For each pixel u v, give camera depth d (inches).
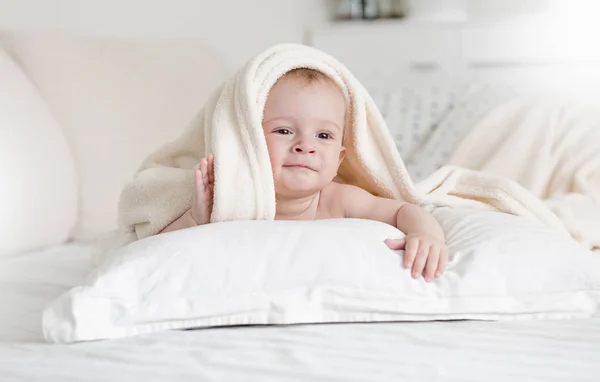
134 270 36.6
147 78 75.2
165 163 51.8
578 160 66.3
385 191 51.8
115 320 35.5
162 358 31.8
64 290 46.9
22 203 58.9
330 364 30.7
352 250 38.9
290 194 46.9
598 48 113.3
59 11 88.6
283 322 36.9
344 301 37.6
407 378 29.0
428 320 38.6
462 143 73.2
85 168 66.8
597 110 72.4
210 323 36.8
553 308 39.3
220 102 45.1
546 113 71.5
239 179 43.6
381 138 50.5
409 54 117.6
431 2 125.0
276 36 115.3
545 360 31.4
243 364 30.9
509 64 115.5
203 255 37.4
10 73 65.4
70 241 66.0
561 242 42.3
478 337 35.0
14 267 54.1
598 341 34.5
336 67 48.3
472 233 42.8
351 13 127.6
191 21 102.6
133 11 96.0
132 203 47.2
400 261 39.6
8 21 83.7
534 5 124.1
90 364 31.2
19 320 40.1
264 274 37.4
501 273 39.5
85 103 69.4
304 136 45.5
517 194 52.3
